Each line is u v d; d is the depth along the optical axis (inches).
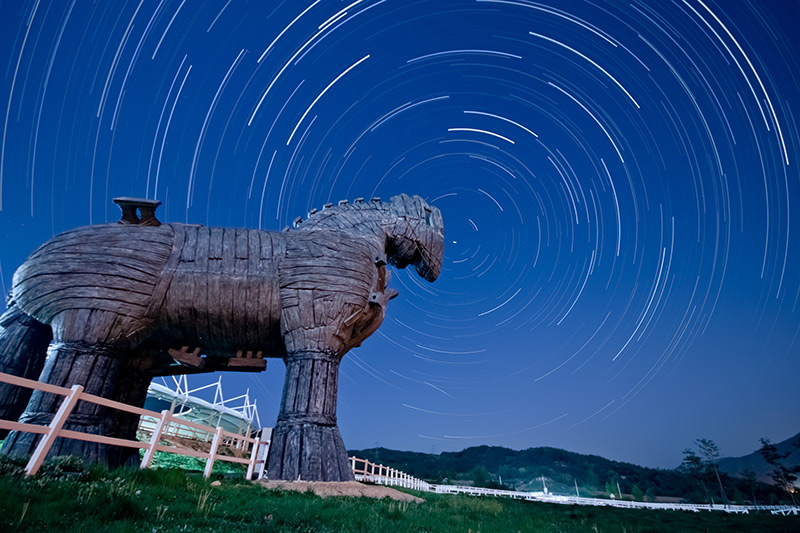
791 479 2662.4
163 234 475.8
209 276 461.1
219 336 477.1
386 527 263.3
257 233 513.0
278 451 435.2
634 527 571.2
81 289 424.2
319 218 572.1
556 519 551.2
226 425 1695.4
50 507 175.5
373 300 515.5
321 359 466.9
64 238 446.3
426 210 649.6
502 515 459.8
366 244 539.8
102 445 396.5
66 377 394.9
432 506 422.0
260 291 470.6
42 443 235.8
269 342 498.3
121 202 462.0
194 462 727.7
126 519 182.9
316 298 478.3
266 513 256.4
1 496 167.5
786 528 776.9
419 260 630.5
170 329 462.9
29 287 427.2
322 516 266.5
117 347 429.4
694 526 732.0
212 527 201.8
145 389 501.0
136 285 438.3
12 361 444.1
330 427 452.8
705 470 2719.0
